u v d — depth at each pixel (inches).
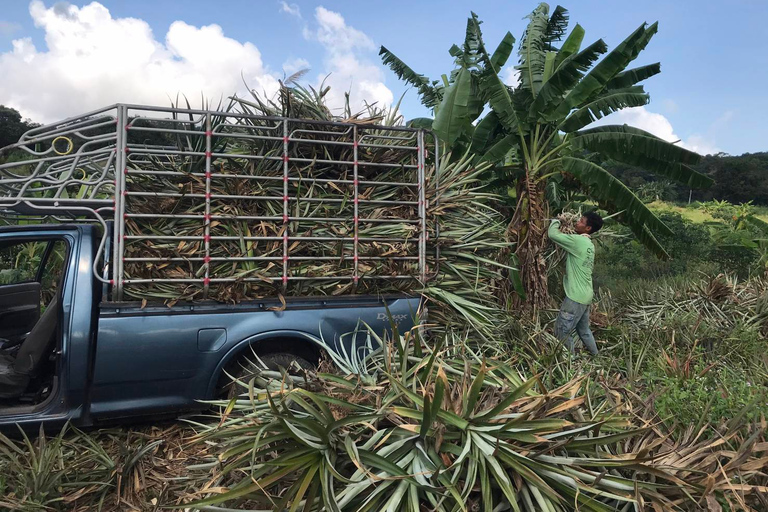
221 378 142.8
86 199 134.4
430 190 171.5
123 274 134.2
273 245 147.9
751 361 179.6
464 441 86.6
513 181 317.4
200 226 142.9
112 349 130.2
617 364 173.9
